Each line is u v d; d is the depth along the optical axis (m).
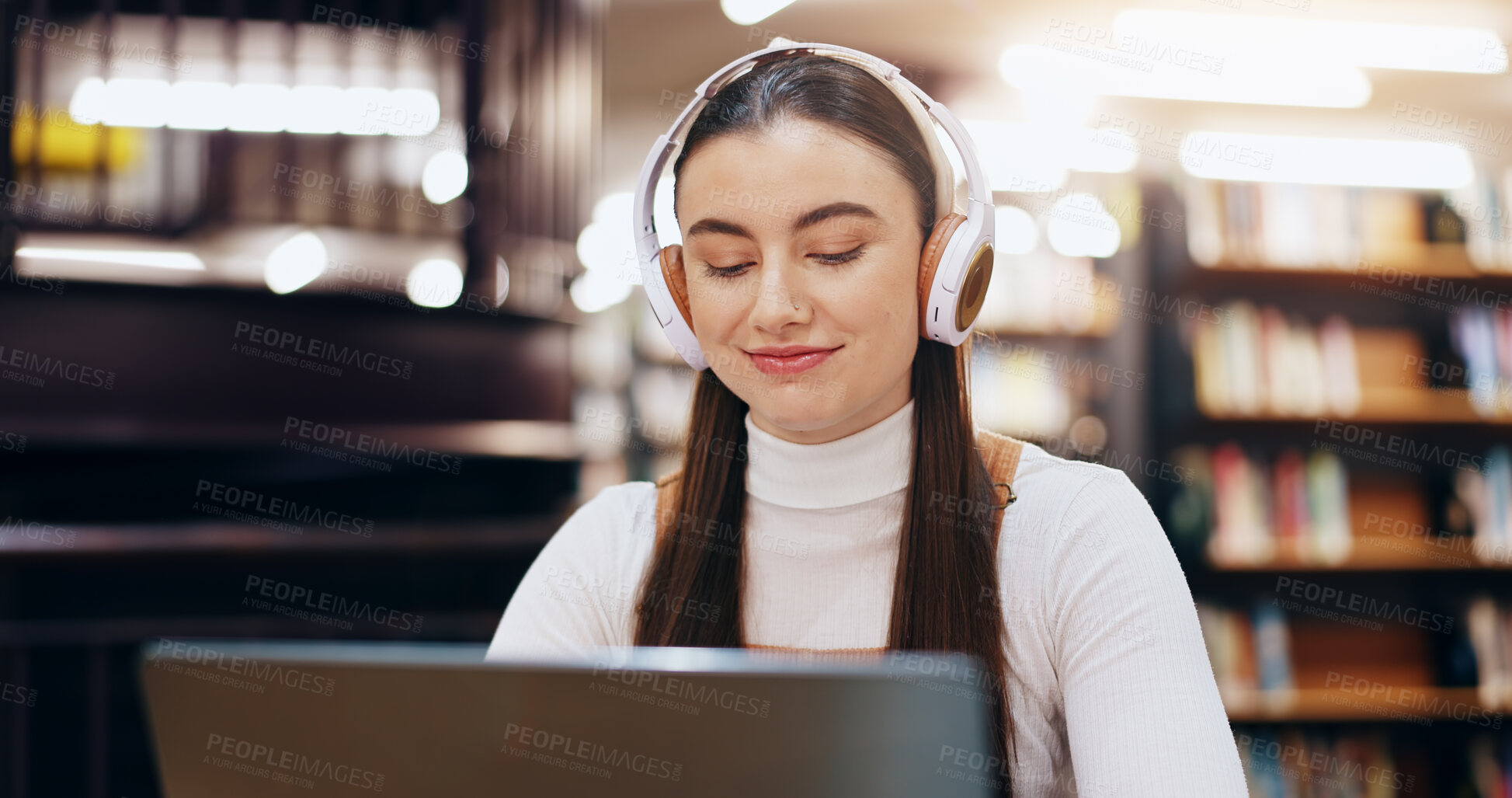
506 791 0.48
